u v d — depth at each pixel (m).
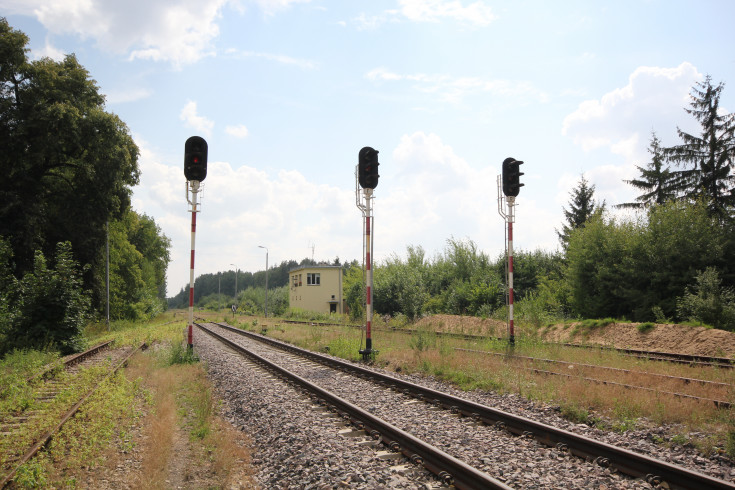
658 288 22.91
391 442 6.41
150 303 61.22
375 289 36.38
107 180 28.66
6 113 25.78
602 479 5.26
